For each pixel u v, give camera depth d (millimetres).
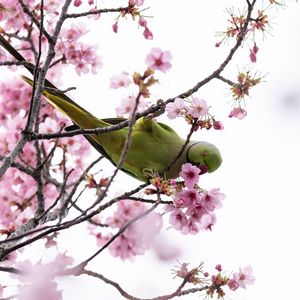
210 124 8977
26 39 11117
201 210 9664
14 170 13766
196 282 9445
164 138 10820
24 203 13703
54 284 9680
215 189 9758
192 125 8977
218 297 9523
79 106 10742
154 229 9773
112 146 11023
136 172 11328
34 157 13562
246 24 9570
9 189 13734
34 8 11734
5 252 8398
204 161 10648
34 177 11172
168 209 9641
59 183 12320
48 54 9281
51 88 9930
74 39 11992
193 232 9789
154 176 9234
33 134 9062
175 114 9008
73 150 13070
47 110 13289
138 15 10031
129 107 10969
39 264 10508
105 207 8281
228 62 9469
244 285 9984
